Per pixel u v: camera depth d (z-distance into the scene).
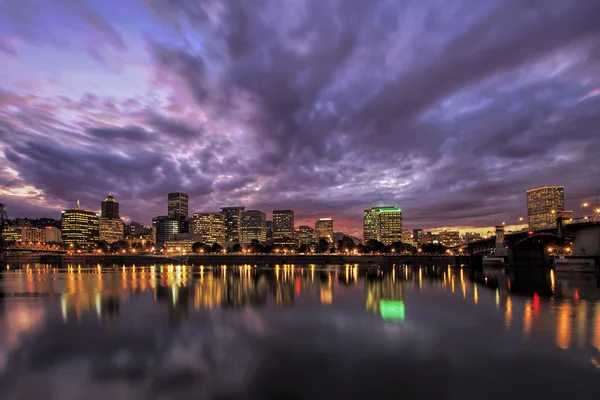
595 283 98.69
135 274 157.00
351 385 27.58
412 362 32.22
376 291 84.62
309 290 87.50
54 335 41.47
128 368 30.98
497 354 34.28
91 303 65.56
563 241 159.12
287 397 25.58
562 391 26.33
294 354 34.34
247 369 30.78
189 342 38.47
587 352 34.62
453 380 28.38
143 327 45.50
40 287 95.44
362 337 40.56
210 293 81.00
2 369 30.78
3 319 50.66
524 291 81.75
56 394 26.22
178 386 27.42
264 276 138.88
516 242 175.88
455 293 79.69
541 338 39.50
